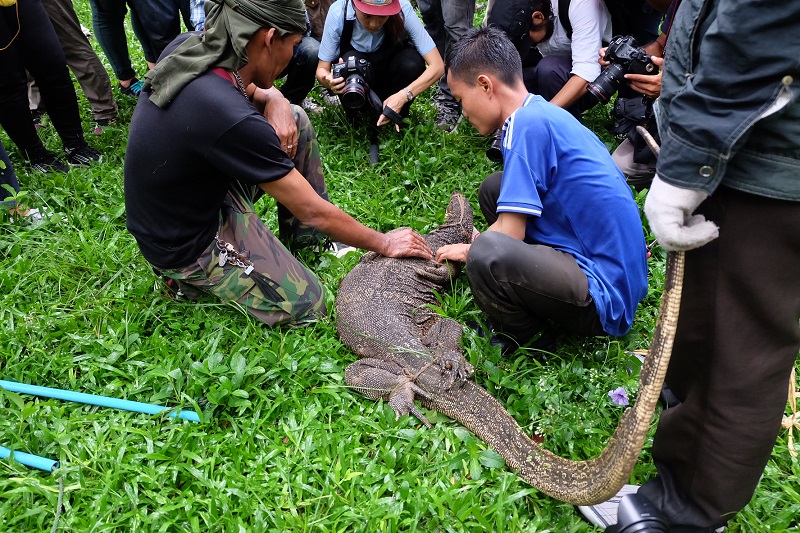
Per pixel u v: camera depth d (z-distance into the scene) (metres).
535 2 5.41
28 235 4.23
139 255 4.10
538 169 3.11
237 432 3.00
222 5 3.02
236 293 3.57
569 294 3.12
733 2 1.72
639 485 2.75
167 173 3.18
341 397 3.25
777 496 2.64
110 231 4.42
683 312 2.22
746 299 2.08
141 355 3.43
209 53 3.07
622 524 2.37
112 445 2.91
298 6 3.07
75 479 2.75
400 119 5.27
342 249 4.41
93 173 5.05
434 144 5.43
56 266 3.96
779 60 1.71
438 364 3.31
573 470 2.56
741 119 1.79
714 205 2.06
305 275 3.70
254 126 3.04
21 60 4.79
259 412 3.09
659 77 4.39
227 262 3.51
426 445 3.01
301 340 3.54
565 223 3.28
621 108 4.77
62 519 2.58
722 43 1.76
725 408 2.18
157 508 2.66
